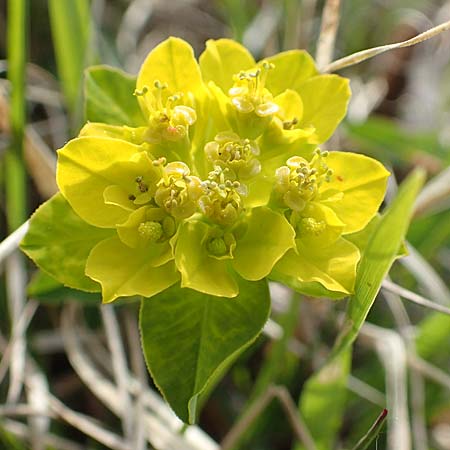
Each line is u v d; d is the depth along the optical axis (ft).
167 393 0.50
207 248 0.50
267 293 0.51
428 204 0.63
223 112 0.52
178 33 0.80
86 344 0.63
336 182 0.51
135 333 0.62
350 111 0.76
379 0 0.85
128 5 0.80
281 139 0.52
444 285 0.69
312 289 0.51
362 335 0.63
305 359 0.64
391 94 0.82
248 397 0.65
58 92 0.71
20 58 0.61
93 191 0.50
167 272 0.49
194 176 0.49
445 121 0.77
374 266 0.49
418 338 0.62
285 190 0.50
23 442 0.59
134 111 0.55
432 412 0.63
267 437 0.63
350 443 0.62
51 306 0.65
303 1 0.71
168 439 0.58
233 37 0.75
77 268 0.51
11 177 0.62
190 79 0.52
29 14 0.75
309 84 0.53
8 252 0.56
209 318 0.51
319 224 0.50
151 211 0.49
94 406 0.64
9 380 0.63
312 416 0.58
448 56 0.82
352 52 0.82
